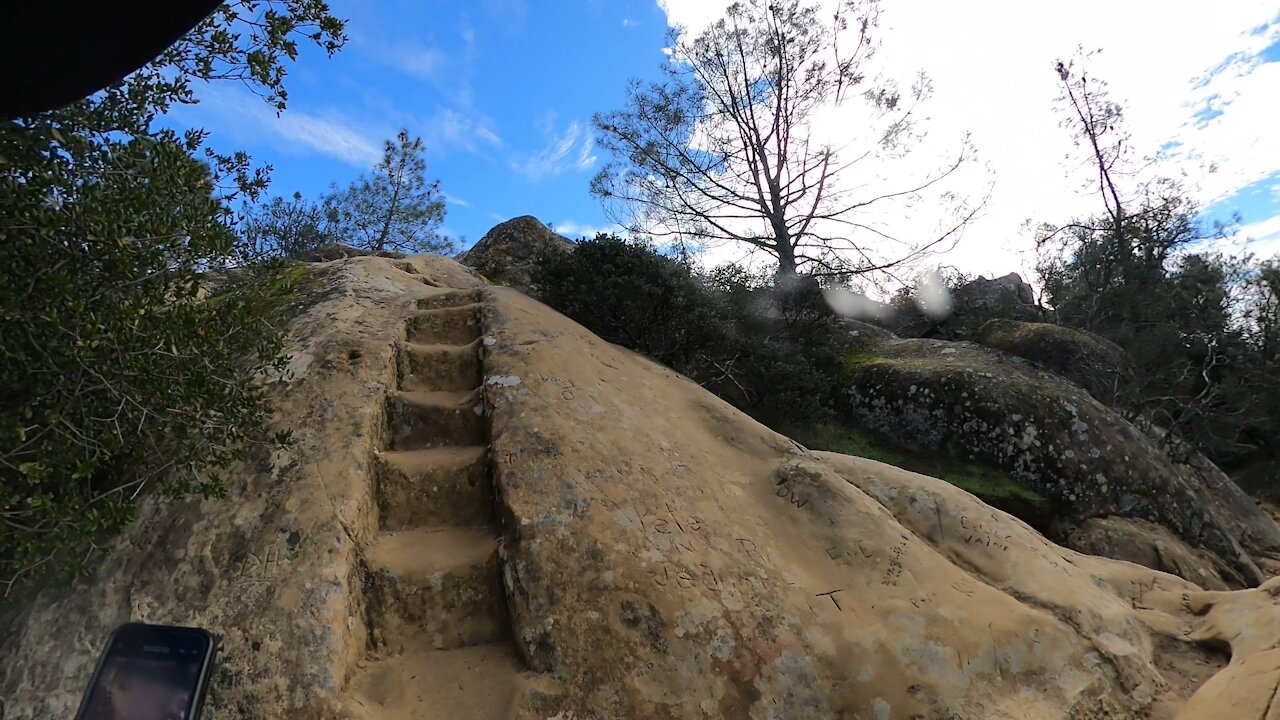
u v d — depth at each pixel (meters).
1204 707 3.15
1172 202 16.61
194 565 3.05
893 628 3.34
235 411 3.24
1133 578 4.63
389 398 4.25
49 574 3.06
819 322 10.45
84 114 2.95
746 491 4.14
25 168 2.63
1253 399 13.01
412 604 3.19
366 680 2.89
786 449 4.62
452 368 4.70
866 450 8.36
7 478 2.86
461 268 8.00
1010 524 4.56
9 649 2.84
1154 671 3.65
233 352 3.45
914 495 4.46
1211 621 4.05
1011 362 9.15
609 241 7.34
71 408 2.79
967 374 8.34
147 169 2.93
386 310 5.27
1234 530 8.43
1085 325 15.77
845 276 11.83
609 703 2.81
